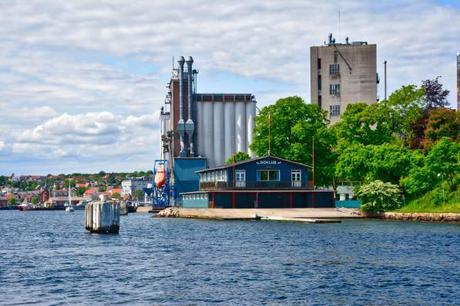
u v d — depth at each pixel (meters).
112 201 120.94
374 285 56.62
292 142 180.62
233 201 171.38
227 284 57.66
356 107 183.62
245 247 88.44
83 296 53.06
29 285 58.47
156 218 191.75
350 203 175.75
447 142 156.38
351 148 167.25
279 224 139.50
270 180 172.00
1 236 126.00
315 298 51.50
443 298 51.31
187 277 61.75
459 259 73.25
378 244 90.19
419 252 80.25
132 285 57.81
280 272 64.00
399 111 186.75
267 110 182.88
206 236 109.38
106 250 88.56
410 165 161.25
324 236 104.44
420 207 155.75
